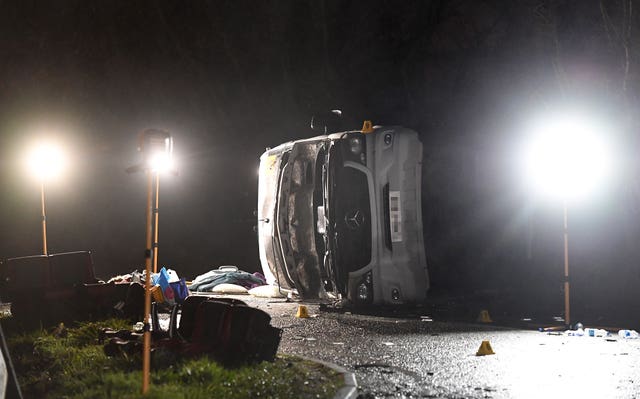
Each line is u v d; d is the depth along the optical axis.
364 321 12.59
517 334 11.08
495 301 15.48
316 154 15.20
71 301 11.91
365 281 14.25
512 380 7.80
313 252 15.28
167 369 7.43
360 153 14.42
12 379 5.98
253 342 7.96
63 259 12.48
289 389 6.98
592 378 7.87
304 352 9.52
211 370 7.21
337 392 6.98
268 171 17.09
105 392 6.65
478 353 9.31
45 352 9.02
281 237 15.50
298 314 13.18
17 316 11.92
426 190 20.81
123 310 11.95
